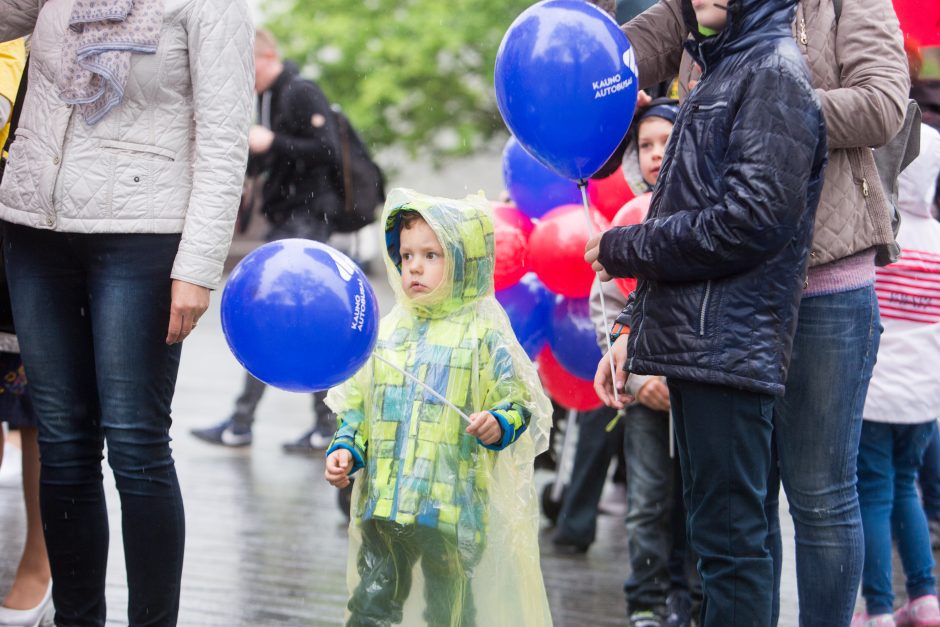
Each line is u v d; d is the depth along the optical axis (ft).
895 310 24.98
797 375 19.27
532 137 20.13
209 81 19.03
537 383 20.43
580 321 27.02
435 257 20.16
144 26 18.89
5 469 38.70
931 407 24.76
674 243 17.03
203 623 25.04
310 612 26.13
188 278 18.85
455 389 19.98
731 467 17.49
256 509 35.91
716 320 17.12
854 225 19.04
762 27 17.25
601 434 33.09
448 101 133.18
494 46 128.47
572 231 25.36
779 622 26.61
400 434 19.94
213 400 56.34
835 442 19.27
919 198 25.41
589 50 19.58
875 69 18.70
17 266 19.90
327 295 18.04
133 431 19.29
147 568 19.60
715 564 17.90
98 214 19.04
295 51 130.62
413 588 20.03
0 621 23.20
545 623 20.16
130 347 19.21
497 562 19.80
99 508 20.56
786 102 16.74
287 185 43.32
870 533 24.91
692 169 17.43
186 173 19.45
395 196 20.38
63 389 19.94
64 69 19.10
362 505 20.07
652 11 21.90
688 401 17.61
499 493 19.94
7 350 23.11
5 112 21.97
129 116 19.13
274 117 43.21
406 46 128.16
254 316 18.01
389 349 20.49
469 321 20.49
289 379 18.39
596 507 33.47
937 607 26.30
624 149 25.16
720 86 17.37
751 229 16.57
